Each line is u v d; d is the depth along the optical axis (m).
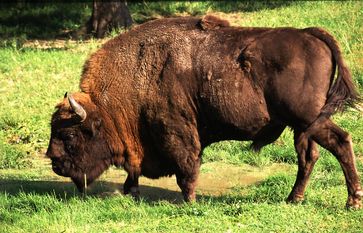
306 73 16.38
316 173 20.12
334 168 20.55
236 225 15.46
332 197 17.39
